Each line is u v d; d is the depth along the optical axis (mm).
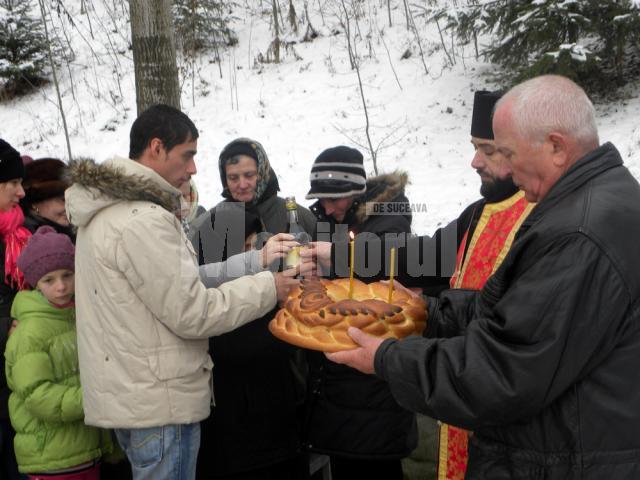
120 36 13008
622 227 1429
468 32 9242
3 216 2592
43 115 11266
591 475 1422
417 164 8594
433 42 11156
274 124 10125
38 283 2330
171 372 2008
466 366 1443
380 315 1732
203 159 9516
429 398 1490
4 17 11477
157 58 4105
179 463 2051
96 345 2037
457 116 9406
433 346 1543
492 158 2092
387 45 11430
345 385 2449
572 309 1383
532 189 1586
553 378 1390
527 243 1487
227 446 2342
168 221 1989
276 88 10977
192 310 1949
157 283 1925
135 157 2121
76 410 2258
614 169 1511
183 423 2035
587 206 1441
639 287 1426
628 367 1431
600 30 7953
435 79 10312
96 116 11086
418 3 12195
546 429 1462
